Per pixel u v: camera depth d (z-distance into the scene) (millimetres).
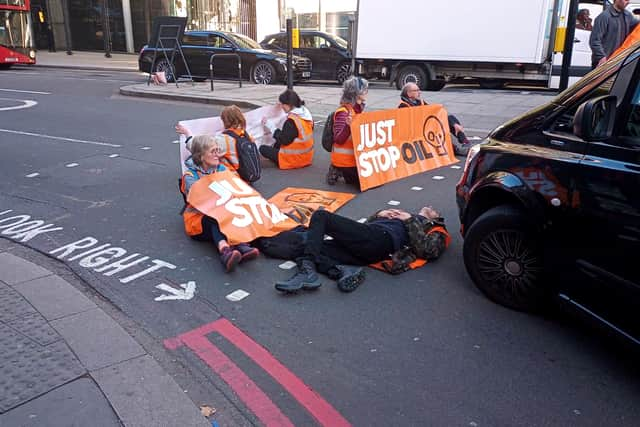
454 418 2799
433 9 15062
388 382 3074
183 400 2844
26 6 22016
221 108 12727
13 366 3066
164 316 3742
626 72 3215
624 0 8828
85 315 3631
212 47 17141
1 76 19266
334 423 2764
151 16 29109
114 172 7316
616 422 2781
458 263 4602
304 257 4227
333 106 12648
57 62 25094
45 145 8852
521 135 3797
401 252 4465
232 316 3748
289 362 3252
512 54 14539
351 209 5957
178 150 8570
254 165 6145
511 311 3836
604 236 3059
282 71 16516
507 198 3879
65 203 6047
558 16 14148
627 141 3066
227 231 4473
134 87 15469
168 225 5402
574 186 3242
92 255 4703
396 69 16094
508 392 2996
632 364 3244
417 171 7398
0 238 5074
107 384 2939
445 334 3543
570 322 3699
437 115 7875
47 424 2627
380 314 3785
